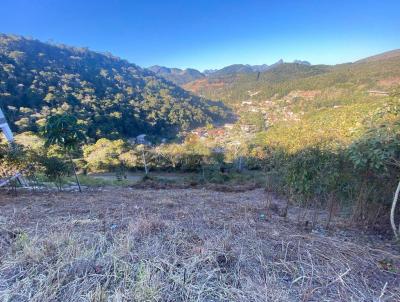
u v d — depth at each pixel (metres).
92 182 11.60
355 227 2.99
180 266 1.73
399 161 2.22
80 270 1.61
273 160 5.72
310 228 2.88
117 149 24.72
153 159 24.58
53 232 2.27
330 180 2.87
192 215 3.20
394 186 2.75
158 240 2.10
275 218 3.34
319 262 1.87
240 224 2.70
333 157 2.88
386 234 2.73
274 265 1.79
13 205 3.81
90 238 2.11
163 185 10.26
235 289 1.48
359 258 1.96
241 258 1.82
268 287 1.52
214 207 4.00
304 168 3.05
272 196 6.00
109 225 2.55
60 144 6.57
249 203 4.87
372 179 2.85
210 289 1.48
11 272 1.62
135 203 4.23
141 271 1.59
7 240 2.08
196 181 13.59
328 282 1.63
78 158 24.44
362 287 1.59
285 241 2.24
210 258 1.78
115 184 11.29
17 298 1.39
